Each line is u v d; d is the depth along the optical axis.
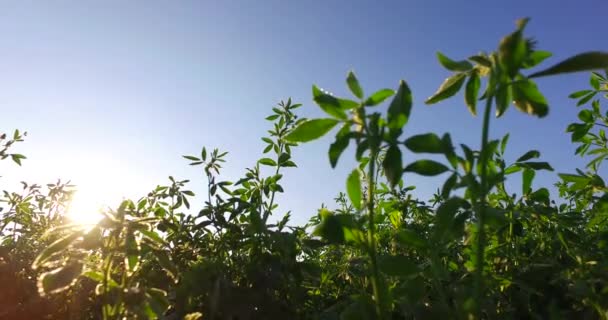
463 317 1.62
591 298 2.07
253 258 2.82
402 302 1.93
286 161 3.74
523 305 2.40
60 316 3.16
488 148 1.64
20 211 5.08
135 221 2.05
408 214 3.71
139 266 2.30
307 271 2.74
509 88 1.54
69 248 2.02
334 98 1.68
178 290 2.27
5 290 3.29
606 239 2.29
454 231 1.74
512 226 2.63
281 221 3.21
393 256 1.79
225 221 3.05
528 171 2.41
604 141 3.19
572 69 1.39
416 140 1.61
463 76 1.65
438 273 1.85
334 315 2.71
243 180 3.57
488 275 2.29
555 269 2.54
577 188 2.53
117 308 1.97
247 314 2.30
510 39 1.41
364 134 1.64
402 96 1.62
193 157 3.47
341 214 1.70
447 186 1.66
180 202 3.72
